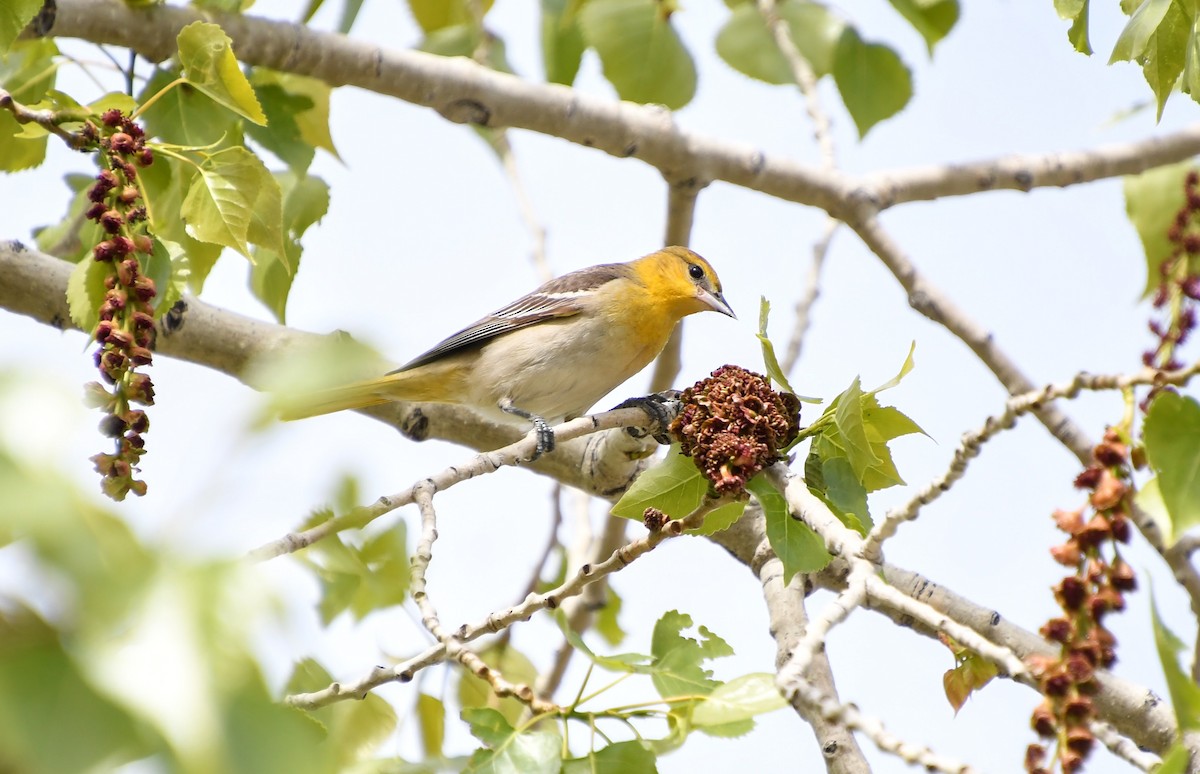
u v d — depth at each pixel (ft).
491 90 45.29
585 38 48.98
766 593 37.42
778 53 49.21
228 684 10.75
